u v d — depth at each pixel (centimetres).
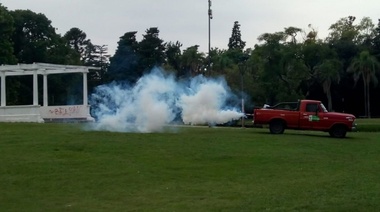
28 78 7100
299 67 7394
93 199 1447
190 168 1864
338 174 1803
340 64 7556
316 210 1298
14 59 6291
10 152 2034
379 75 7925
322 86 7975
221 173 1798
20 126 3031
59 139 2370
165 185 1612
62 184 1600
